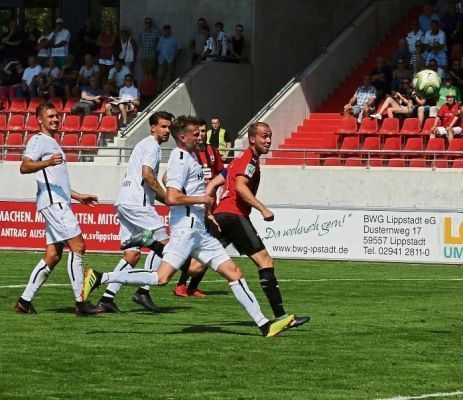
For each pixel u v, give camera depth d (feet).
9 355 72.13
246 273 138.10
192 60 232.53
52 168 90.43
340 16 241.35
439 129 195.11
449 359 72.84
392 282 127.34
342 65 226.58
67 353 73.10
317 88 221.25
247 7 227.81
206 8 232.12
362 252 156.25
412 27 224.33
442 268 147.43
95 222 166.71
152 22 232.94
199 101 218.59
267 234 160.66
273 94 231.71
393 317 94.32
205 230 80.28
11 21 244.22
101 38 234.17
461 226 152.05
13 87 232.32
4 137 224.94
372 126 203.31
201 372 67.41
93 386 62.90
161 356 72.43
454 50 217.77
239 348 75.87
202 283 123.95
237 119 225.97
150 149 92.89
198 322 89.04
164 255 80.28
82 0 252.62
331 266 148.87
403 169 181.68
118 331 82.99
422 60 211.20
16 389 61.77
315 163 201.05
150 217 93.71
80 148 195.31
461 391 62.95
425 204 180.45
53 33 236.84
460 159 185.16
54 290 112.16
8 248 169.27
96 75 227.40
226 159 191.42
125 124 216.95
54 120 90.38
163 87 231.50
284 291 116.78
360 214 156.35
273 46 231.09
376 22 233.35
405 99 205.16
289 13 233.35
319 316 94.63
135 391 61.77
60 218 90.48
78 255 91.20
